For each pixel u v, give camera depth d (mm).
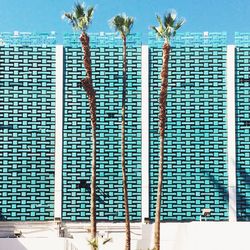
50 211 37469
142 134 38156
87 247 34875
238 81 38438
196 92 38406
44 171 37906
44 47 39062
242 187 37438
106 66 38875
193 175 37625
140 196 37438
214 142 37938
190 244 32375
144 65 38781
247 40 38750
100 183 37781
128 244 32312
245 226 31578
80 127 38312
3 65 38906
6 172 37938
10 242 33625
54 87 38719
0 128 38375
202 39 38844
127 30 33875
